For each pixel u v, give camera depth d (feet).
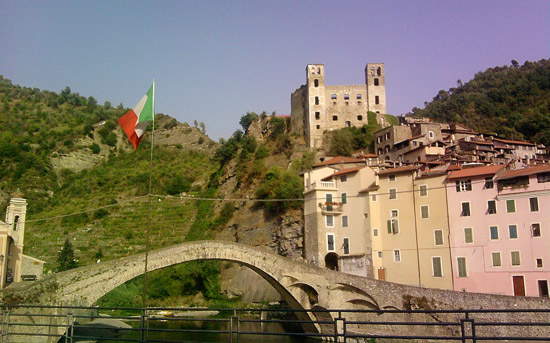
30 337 153.89
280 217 349.20
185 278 352.28
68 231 446.19
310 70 449.48
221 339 219.20
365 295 209.15
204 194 472.85
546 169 205.77
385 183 253.65
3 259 185.88
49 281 167.94
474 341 53.98
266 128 480.64
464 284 220.02
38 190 547.90
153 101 133.69
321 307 213.25
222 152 483.10
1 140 628.28
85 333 200.13
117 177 588.09
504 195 215.10
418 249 237.25
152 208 480.64
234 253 214.69
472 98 635.25
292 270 218.79
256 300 322.14
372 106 449.89
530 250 204.74
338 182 275.80
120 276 188.24
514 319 173.37
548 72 629.92
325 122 441.68
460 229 224.94
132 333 218.38
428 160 326.65
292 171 391.65
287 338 225.76
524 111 549.54
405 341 183.93
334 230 271.69
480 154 350.84
